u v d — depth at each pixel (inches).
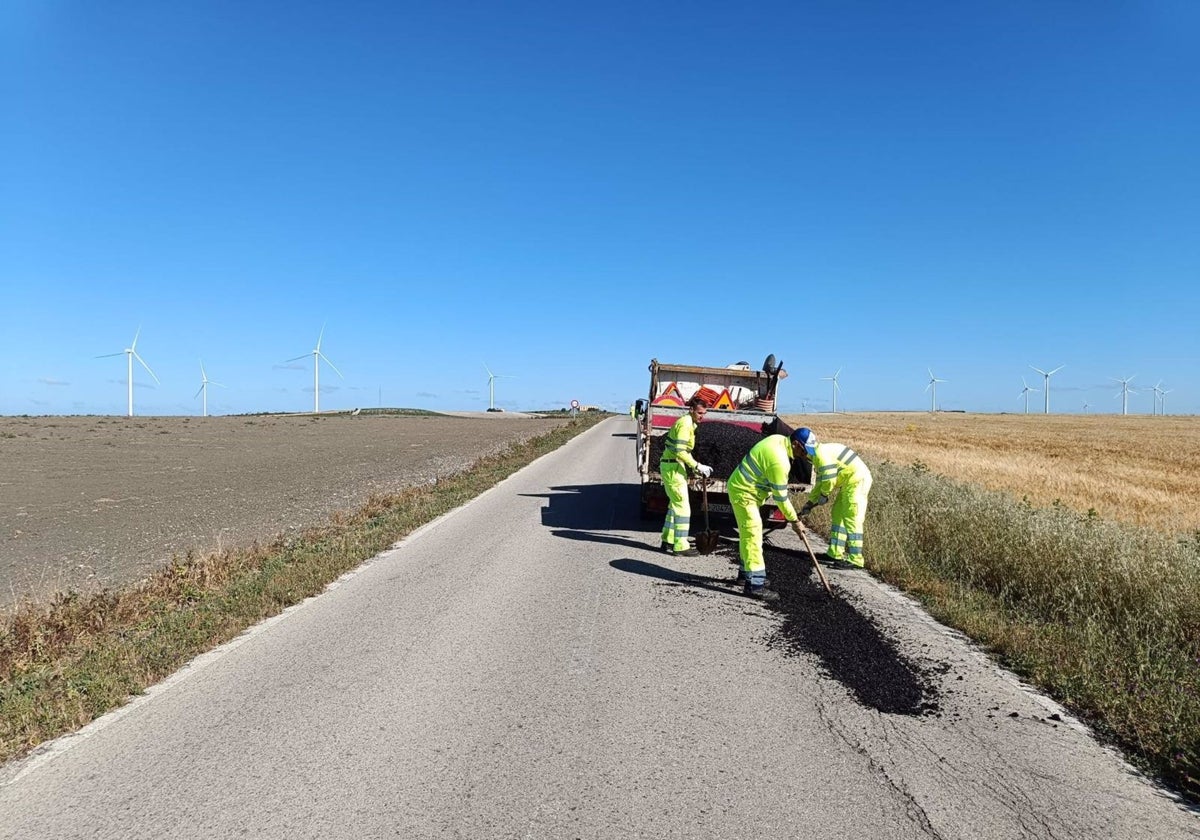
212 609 249.4
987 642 223.3
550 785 135.7
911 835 121.1
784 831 121.6
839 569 329.4
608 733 158.2
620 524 449.7
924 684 190.4
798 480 396.2
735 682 189.9
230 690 182.2
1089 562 263.6
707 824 123.3
